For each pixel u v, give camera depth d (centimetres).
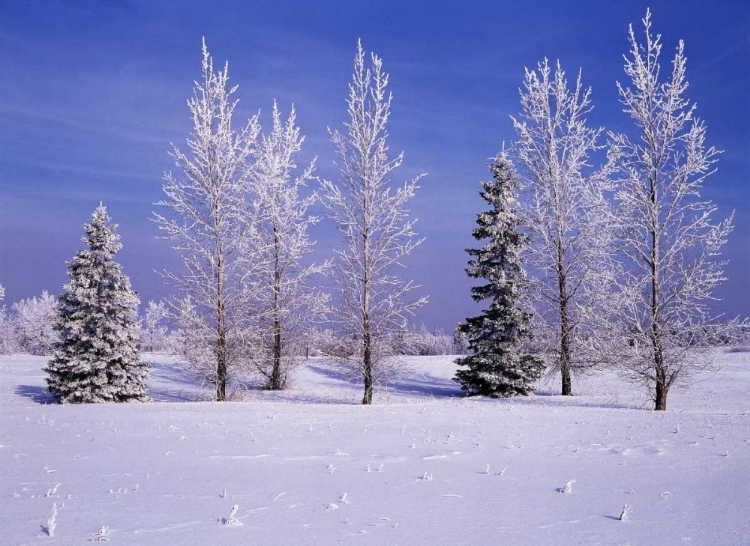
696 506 600
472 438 1080
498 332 2930
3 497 638
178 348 2397
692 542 480
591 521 544
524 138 2852
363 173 2358
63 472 779
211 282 2317
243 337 2361
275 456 897
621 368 2181
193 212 2300
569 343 2738
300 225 2927
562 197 2806
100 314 2697
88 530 508
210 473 772
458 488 684
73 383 2645
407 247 2348
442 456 892
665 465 824
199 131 2309
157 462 850
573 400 2486
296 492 662
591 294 2550
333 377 3766
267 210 2547
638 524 534
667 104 2100
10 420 1370
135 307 2823
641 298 2062
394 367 2373
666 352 2016
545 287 2791
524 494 654
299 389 3123
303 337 3084
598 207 2375
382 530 512
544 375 3039
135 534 496
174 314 2333
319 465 827
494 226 2998
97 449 964
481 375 2836
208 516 557
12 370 3894
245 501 619
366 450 952
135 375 2786
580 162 2811
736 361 4006
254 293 2380
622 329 2122
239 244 2352
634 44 2167
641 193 2103
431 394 3048
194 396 2939
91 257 2777
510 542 479
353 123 2355
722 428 1198
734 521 544
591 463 841
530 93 2838
